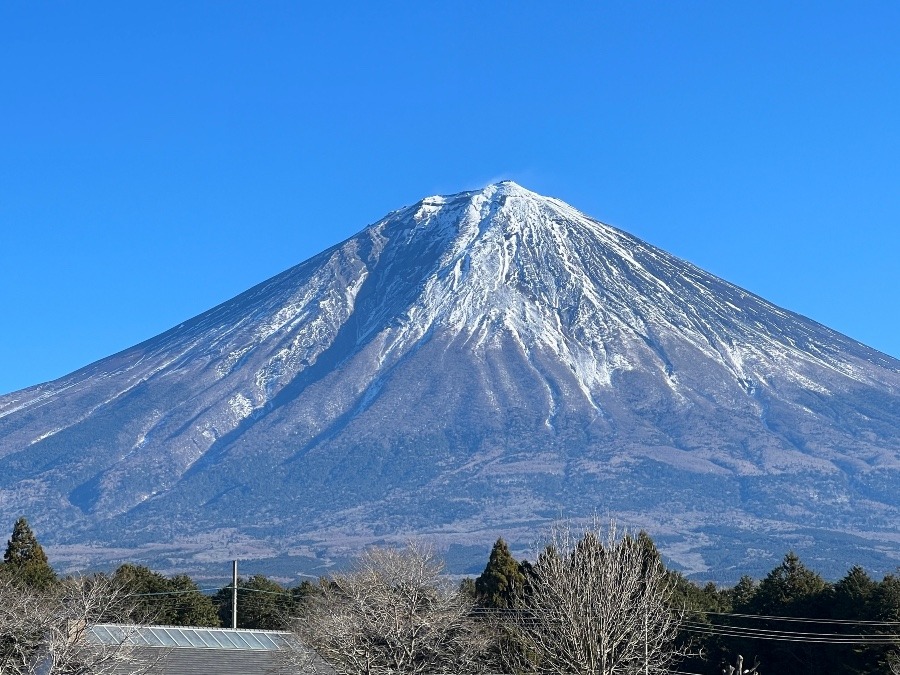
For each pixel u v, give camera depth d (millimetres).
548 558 67062
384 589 70125
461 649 68875
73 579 70125
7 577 81500
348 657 64875
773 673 87000
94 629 68062
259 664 72250
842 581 89438
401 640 65750
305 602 92938
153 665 62094
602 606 59906
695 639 86562
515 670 68250
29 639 58031
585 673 58719
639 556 67250
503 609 90938
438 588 75750
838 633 84188
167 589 103875
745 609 93812
